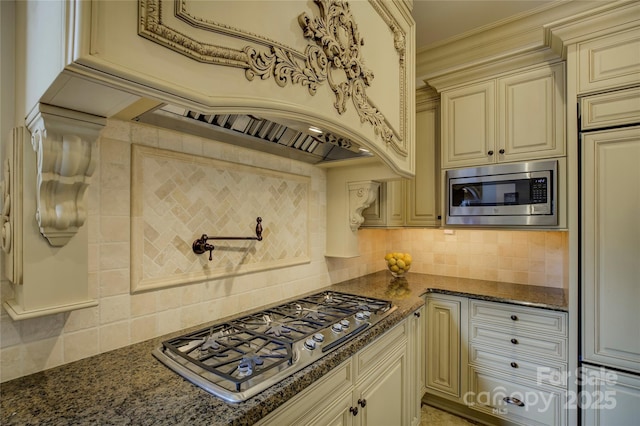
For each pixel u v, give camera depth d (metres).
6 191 0.87
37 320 0.93
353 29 1.26
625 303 1.51
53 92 0.68
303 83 1.01
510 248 2.40
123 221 1.10
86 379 0.89
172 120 1.16
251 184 1.56
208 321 1.37
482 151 2.14
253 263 1.57
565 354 1.74
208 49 0.73
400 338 1.64
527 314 1.86
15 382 0.88
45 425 0.70
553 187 1.86
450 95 2.27
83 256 0.93
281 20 0.93
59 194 0.85
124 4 0.60
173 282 1.24
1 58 0.90
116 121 1.09
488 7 2.09
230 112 0.81
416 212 2.49
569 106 1.66
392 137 1.58
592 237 1.59
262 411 0.78
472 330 2.05
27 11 0.82
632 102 1.51
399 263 2.49
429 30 2.34
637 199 1.49
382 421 1.43
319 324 1.32
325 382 1.06
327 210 2.09
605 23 1.56
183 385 0.86
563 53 1.81
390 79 1.59
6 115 0.90
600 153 1.58
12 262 0.84
